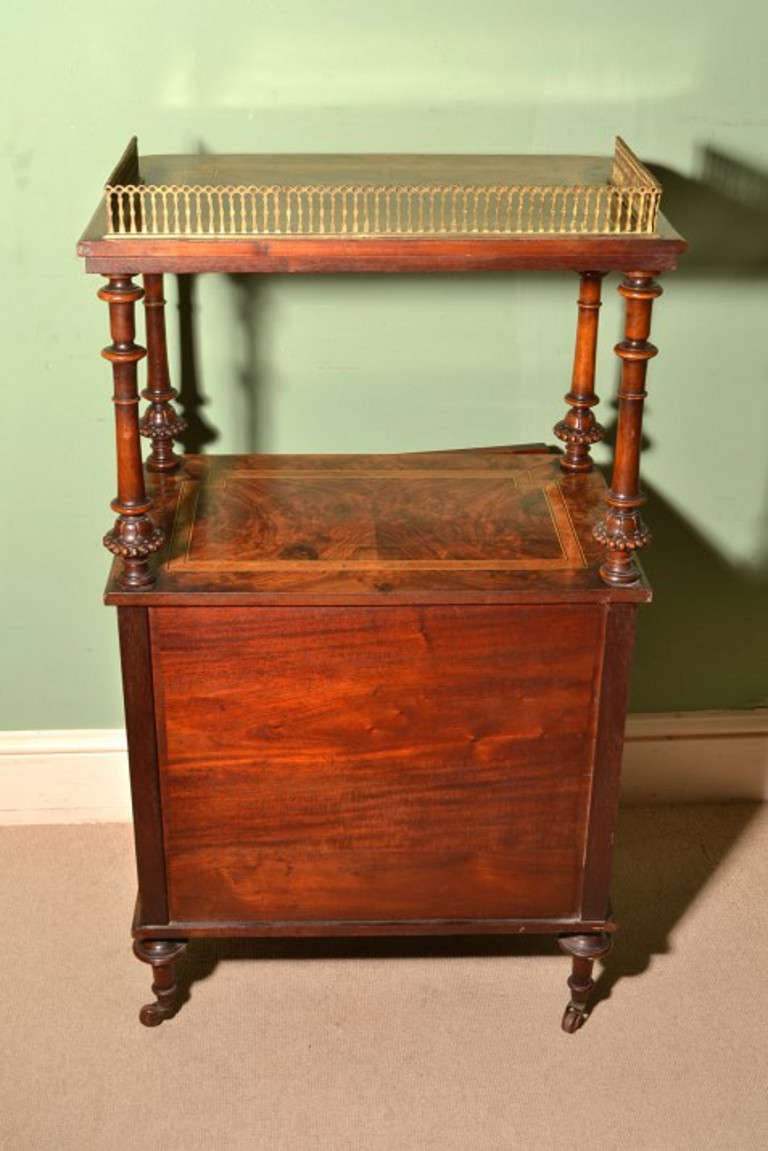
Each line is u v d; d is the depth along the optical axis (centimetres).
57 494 307
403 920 275
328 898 272
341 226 227
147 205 237
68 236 285
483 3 272
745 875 323
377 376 301
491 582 246
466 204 237
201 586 244
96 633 320
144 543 241
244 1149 255
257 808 262
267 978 293
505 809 265
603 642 250
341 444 308
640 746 340
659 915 310
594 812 265
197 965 296
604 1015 285
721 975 295
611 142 285
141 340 299
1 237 284
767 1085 270
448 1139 258
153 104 276
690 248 294
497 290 294
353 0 270
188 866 268
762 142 287
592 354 276
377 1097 266
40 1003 286
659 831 336
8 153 278
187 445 306
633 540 242
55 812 336
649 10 274
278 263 224
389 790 262
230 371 299
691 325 301
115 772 332
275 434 306
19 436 301
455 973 295
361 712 254
